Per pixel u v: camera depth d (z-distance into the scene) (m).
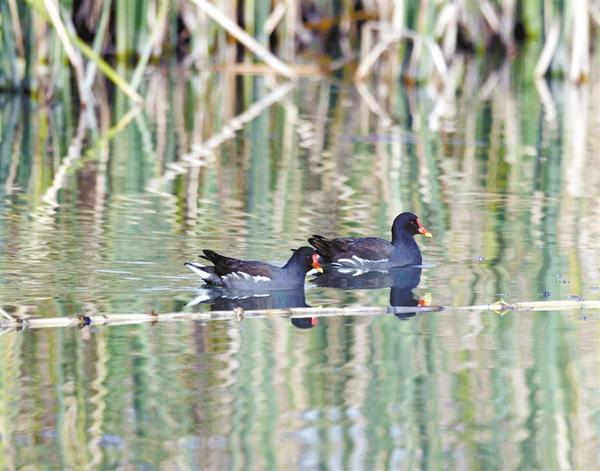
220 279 14.76
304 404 10.96
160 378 11.54
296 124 28.75
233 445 10.05
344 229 18.03
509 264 16.17
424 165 23.61
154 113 30.05
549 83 35.91
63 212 18.72
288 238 17.31
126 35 35.97
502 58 40.19
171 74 36.25
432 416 10.75
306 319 13.60
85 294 14.27
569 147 25.89
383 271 16.11
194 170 22.72
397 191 21.00
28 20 30.52
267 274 14.84
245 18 37.59
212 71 37.03
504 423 10.62
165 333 12.92
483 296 14.66
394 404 11.00
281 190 20.89
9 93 31.92
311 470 9.62
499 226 18.42
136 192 20.50
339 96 33.38
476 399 11.19
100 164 23.25
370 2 40.09
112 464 9.66
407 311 13.94
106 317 13.23
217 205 19.52
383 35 35.22
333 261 16.20
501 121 29.42
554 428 10.51
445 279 15.52
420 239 17.67
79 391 11.16
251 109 30.98
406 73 36.50
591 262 16.19
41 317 13.27
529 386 11.49
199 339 12.77
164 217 18.52
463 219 18.91
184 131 27.53
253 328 13.20
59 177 21.84
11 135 26.50
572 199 20.44
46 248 16.33
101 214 18.61
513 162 24.05
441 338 12.95
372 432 10.38
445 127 28.53
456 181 22.02
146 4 35.81
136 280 14.92
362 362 12.12
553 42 36.12
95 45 30.52
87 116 29.38
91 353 12.22
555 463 9.80
